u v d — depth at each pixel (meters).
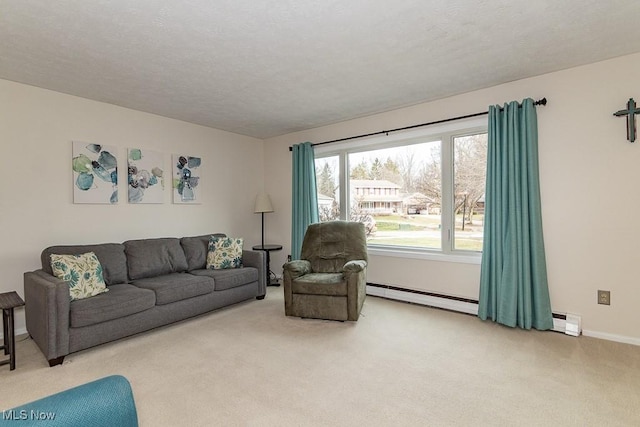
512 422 1.69
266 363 2.36
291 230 4.96
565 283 2.87
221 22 2.07
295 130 4.89
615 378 2.09
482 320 3.19
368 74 2.91
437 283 3.67
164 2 1.85
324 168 4.80
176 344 2.71
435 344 2.65
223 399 1.92
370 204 4.35
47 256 2.85
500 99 3.18
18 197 2.98
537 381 2.07
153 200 3.97
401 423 1.69
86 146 3.40
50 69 2.71
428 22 2.10
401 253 3.94
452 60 2.65
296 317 3.37
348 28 2.16
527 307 2.90
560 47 2.45
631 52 2.54
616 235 2.65
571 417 1.72
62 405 0.74
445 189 3.68
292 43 2.34
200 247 3.99
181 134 4.29
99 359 2.45
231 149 4.95
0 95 2.89
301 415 1.76
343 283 3.18
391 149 4.16
